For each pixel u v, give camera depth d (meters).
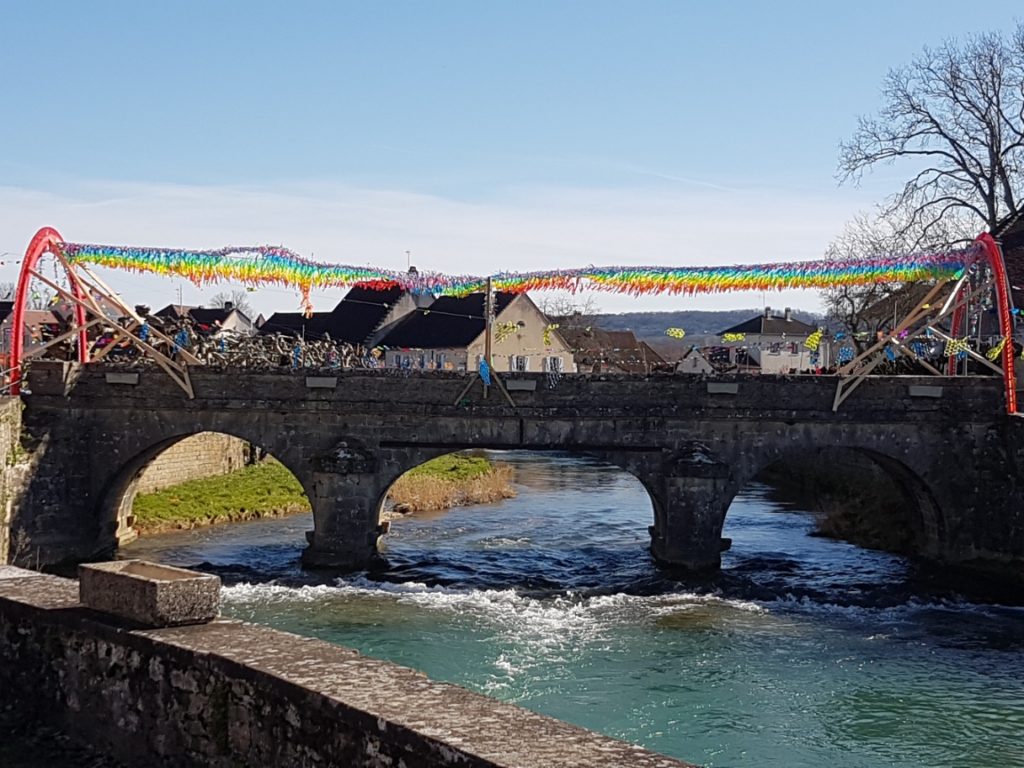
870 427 33.00
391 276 32.72
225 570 32.94
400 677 9.23
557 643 25.45
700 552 32.94
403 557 35.19
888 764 18.17
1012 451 32.00
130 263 32.69
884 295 58.62
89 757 11.02
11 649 12.16
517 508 46.47
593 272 32.81
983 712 20.77
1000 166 45.38
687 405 33.06
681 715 20.48
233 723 9.67
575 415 33.09
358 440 33.72
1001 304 32.44
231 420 33.88
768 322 86.31
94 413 33.81
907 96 47.66
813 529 40.78
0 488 30.91
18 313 33.25
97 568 11.75
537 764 7.26
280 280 32.53
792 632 26.67
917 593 30.70
